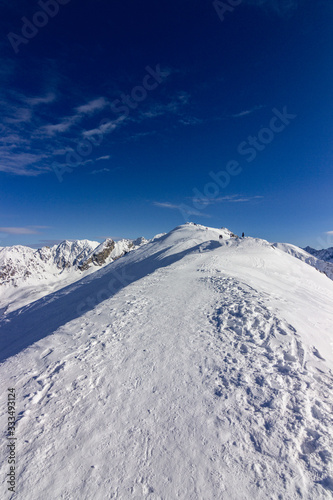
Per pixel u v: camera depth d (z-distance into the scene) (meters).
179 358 8.43
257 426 5.55
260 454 4.93
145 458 5.04
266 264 28.42
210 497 4.24
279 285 19.45
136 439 5.48
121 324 11.73
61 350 9.80
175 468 4.79
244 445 5.13
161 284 18.83
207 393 6.68
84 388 7.32
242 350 8.68
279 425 5.54
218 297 14.16
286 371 7.46
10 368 9.12
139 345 9.52
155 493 4.38
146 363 8.30
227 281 17.34
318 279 29.22
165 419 5.95
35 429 5.94
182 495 4.32
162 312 12.76
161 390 6.95
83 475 4.77
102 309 14.17
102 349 9.49
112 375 7.80
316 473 4.50
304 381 6.98
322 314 13.56
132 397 6.77
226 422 5.71
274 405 6.10
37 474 4.82
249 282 17.02
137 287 18.59
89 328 11.71
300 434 5.30
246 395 6.50
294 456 4.84
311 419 5.68
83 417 6.21
